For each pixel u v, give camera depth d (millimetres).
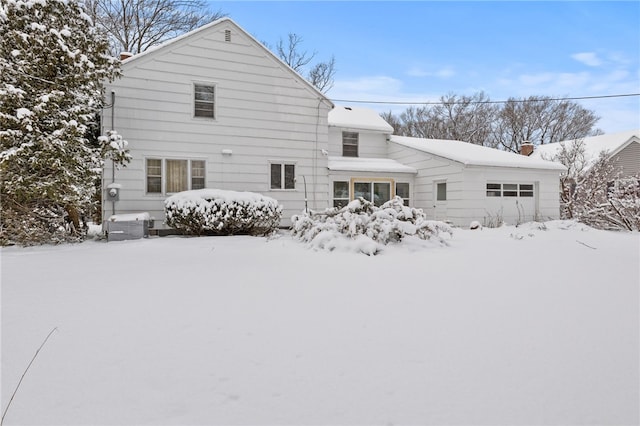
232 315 2852
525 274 4410
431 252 6176
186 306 3080
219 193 9289
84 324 2635
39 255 6078
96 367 1985
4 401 1653
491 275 4352
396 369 1977
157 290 3609
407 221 7273
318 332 2508
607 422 1519
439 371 1952
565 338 2410
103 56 8562
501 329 2572
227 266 4945
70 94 8023
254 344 2303
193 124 10867
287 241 7719
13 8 7488
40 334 2439
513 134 33562
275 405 1637
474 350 2221
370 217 6812
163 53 10516
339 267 4852
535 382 1839
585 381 1849
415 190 14789
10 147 7406
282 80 12000
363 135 16266
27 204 8070
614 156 20828
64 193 7988
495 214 13148
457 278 4191
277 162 11977
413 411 1593
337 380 1857
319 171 12648
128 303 3154
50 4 7953
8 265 5039
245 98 11523
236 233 9656
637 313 2932
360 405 1638
